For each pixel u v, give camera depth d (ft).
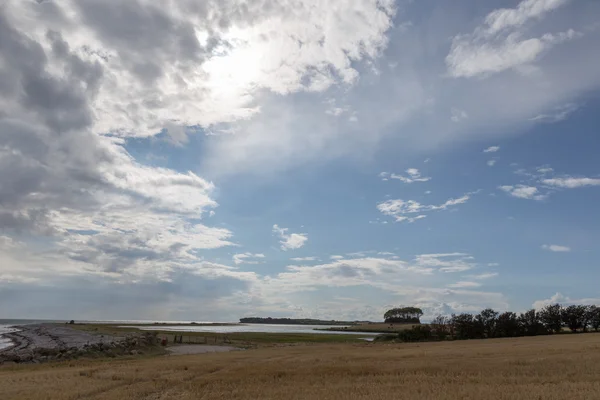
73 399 79.51
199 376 110.93
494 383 86.28
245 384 95.76
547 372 97.30
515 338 263.90
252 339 356.79
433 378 96.32
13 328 619.67
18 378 108.88
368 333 552.82
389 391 81.10
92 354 191.93
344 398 74.79
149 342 241.14
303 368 120.06
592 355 124.88
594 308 336.29
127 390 89.66
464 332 328.29
